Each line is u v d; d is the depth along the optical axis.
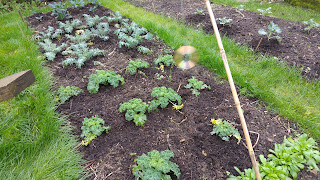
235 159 2.17
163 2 6.65
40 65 3.45
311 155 2.10
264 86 3.05
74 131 2.47
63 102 2.82
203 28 4.85
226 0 6.73
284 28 4.72
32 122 2.53
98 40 4.30
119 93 3.01
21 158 2.09
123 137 2.39
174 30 4.70
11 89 1.97
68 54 3.93
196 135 2.40
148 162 1.96
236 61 3.69
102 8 5.99
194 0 6.77
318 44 4.08
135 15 5.50
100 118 2.55
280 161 2.07
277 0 6.85
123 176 2.03
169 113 2.69
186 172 2.06
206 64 3.53
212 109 2.74
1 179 1.93
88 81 3.23
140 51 3.86
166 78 3.27
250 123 2.57
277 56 3.78
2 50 3.89
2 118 2.55
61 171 2.02
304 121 2.55
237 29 4.70
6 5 6.35
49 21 5.29
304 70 3.39
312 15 5.52
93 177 2.03
